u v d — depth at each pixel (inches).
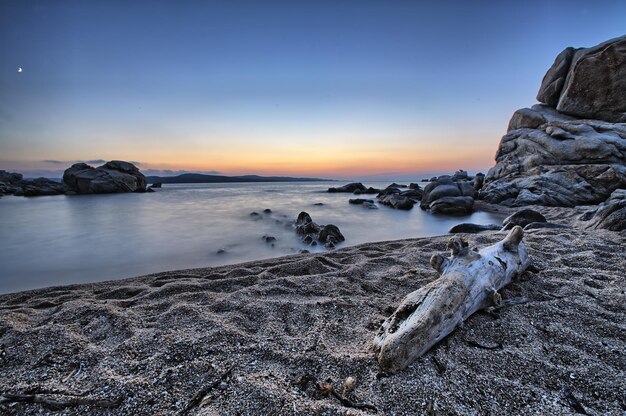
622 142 612.1
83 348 119.0
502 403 89.1
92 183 1300.4
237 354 113.5
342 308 153.6
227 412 86.1
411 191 978.1
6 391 94.3
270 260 277.1
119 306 164.9
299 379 100.3
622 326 126.9
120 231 482.3
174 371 103.1
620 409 86.9
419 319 112.8
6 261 320.8
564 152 661.9
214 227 510.9
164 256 337.1
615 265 198.7
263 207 794.8
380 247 299.9
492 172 802.2
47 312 159.8
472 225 409.1
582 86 758.5
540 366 104.0
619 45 711.7
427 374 100.7
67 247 381.4
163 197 1146.0
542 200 621.9
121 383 97.2
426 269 209.2
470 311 131.7
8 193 1330.0
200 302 165.3
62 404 89.7
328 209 737.0
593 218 342.3
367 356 110.5
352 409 86.7
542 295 159.5
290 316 146.4
